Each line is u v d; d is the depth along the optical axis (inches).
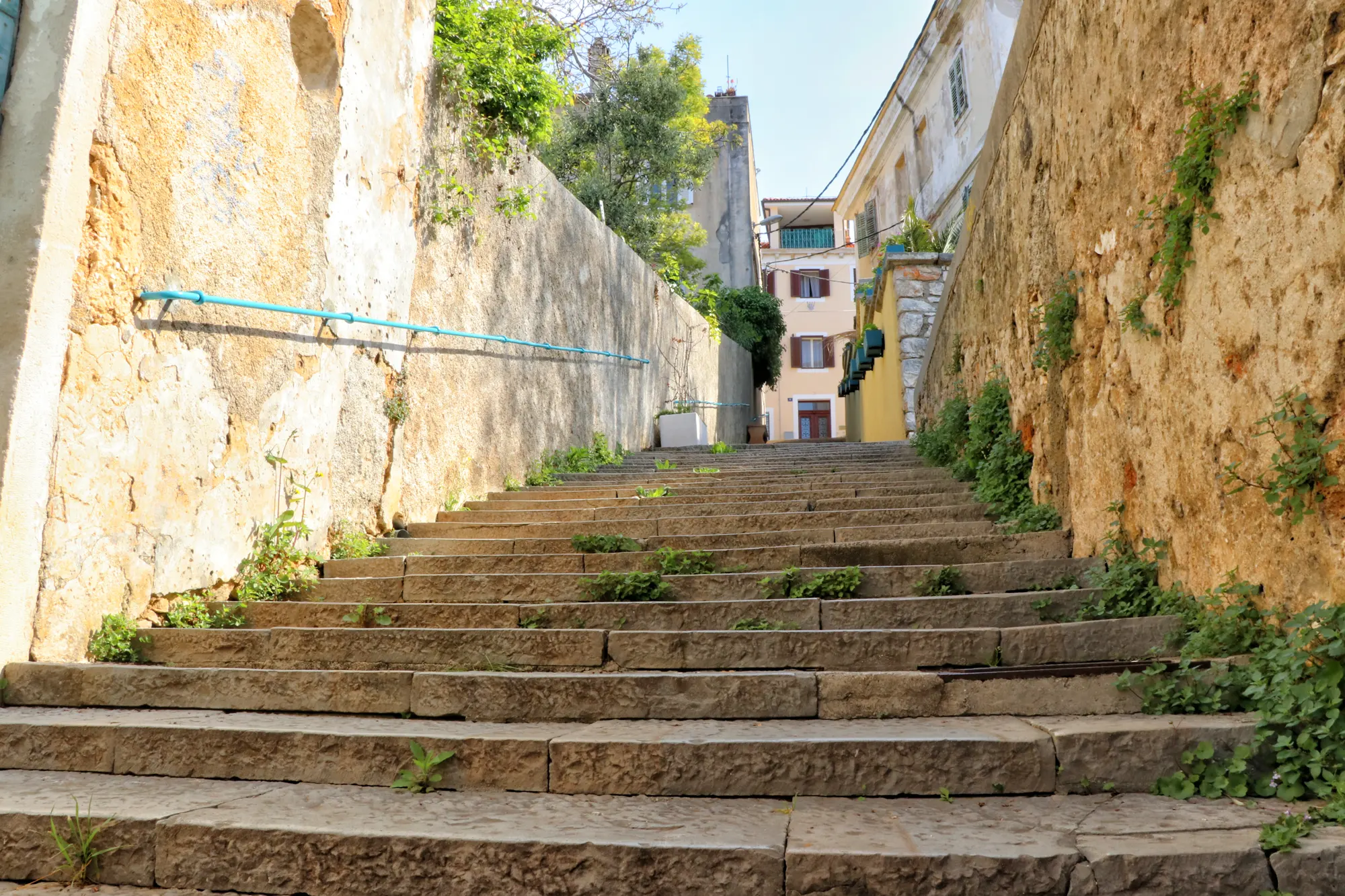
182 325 204.1
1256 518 137.9
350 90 261.3
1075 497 213.0
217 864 111.6
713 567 220.5
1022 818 110.7
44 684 165.5
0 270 170.9
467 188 333.7
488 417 346.0
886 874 97.5
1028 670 143.4
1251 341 137.4
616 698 147.9
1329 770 110.4
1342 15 115.4
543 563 230.8
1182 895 93.4
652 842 103.5
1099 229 196.2
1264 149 132.2
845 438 1008.2
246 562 222.5
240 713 159.5
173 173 201.8
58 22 178.1
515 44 368.5
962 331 349.7
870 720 142.8
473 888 104.7
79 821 116.3
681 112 775.1
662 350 619.2
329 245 253.1
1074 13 207.0
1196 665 136.7
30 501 168.9
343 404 260.1
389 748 134.2
